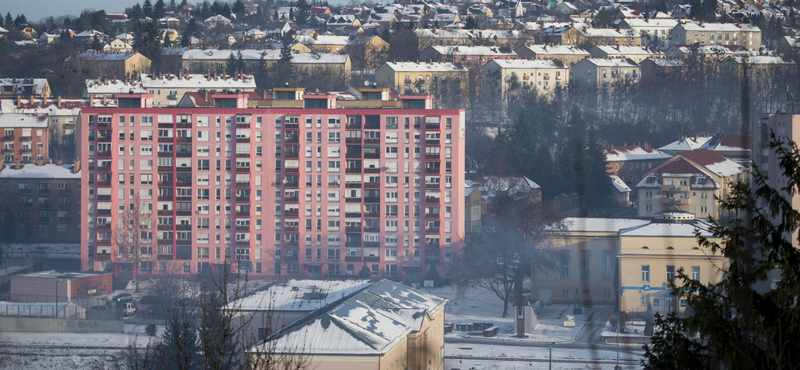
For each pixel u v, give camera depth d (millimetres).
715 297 24828
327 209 139625
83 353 91750
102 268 139875
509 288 116250
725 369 24281
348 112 138000
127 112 140000
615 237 88000
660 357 25359
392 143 138125
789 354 23750
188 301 108625
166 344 53812
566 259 105062
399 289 86875
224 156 139750
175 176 140000
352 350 67000
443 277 137250
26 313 103188
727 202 25547
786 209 24594
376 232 138750
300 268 139750
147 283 133125
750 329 24156
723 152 121000
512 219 113000
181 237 140625
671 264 72938
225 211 140125
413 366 75750
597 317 85375
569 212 130000
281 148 139500
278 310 78938
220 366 29578
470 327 102375
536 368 85375
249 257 140125
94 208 140500
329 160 139000
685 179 113562
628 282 77625
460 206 137875
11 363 88062
